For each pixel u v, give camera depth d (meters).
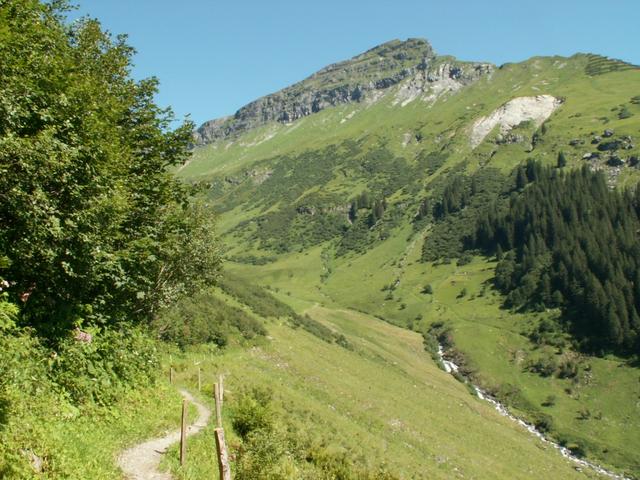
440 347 143.12
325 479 23.05
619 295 129.50
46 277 16.95
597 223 175.75
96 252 16.95
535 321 142.00
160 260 27.36
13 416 11.59
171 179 25.92
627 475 79.94
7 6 16.50
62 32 21.95
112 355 19.42
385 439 53.34
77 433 13.32
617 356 119.62
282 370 65.19
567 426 98.06
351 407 60.22
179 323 54.53
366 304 187.25
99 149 17.31
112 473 12.50
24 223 14.80
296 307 136.75
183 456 15.34
